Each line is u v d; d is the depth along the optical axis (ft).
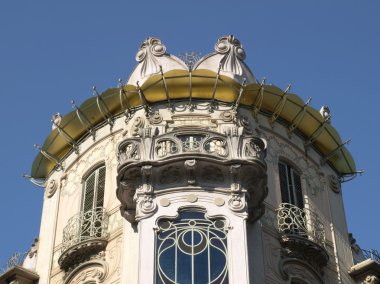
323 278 110.93
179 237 98.94
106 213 112.47
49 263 115.14
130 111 120.78
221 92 119.14
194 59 128.06
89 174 120.57
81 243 108.99
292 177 119.44
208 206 101.30
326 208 120.57
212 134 106.42
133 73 126.93
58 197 122.62
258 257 104.53
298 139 124.16
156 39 128.67
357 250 121.70
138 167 103.04
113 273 105.50
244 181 103.91
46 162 128.67
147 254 97.30
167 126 116.16
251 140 106.22
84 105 121.70
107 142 120.78
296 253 108.88
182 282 95.30
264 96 120.78
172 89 118.93
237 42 129.29
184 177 103.60
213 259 97.19
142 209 101.04
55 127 124.88
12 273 115.03
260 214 105.70
